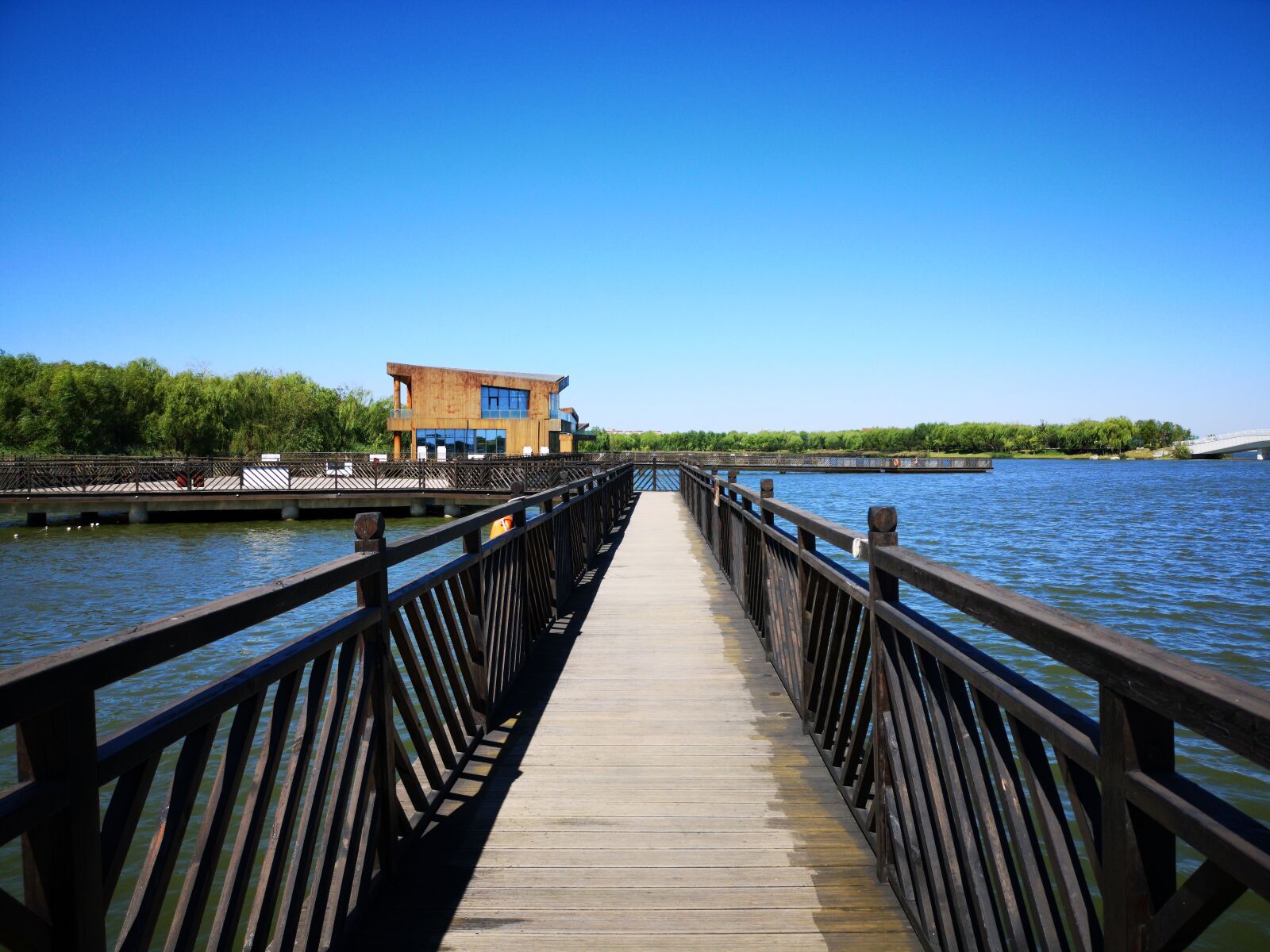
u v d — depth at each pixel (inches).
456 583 140.2
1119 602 485.1
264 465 1250.0
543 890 96.9
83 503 899.4
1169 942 39.1
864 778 109.1
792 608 161.6
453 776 129.0
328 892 79.1
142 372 2234.3
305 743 75.0
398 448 1771.7
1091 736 47.7
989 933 67.3
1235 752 33.0
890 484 2199.8
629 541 466.6
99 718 253.3
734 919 90.4
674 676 191.5
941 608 422.3
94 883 43.0
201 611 55.2
